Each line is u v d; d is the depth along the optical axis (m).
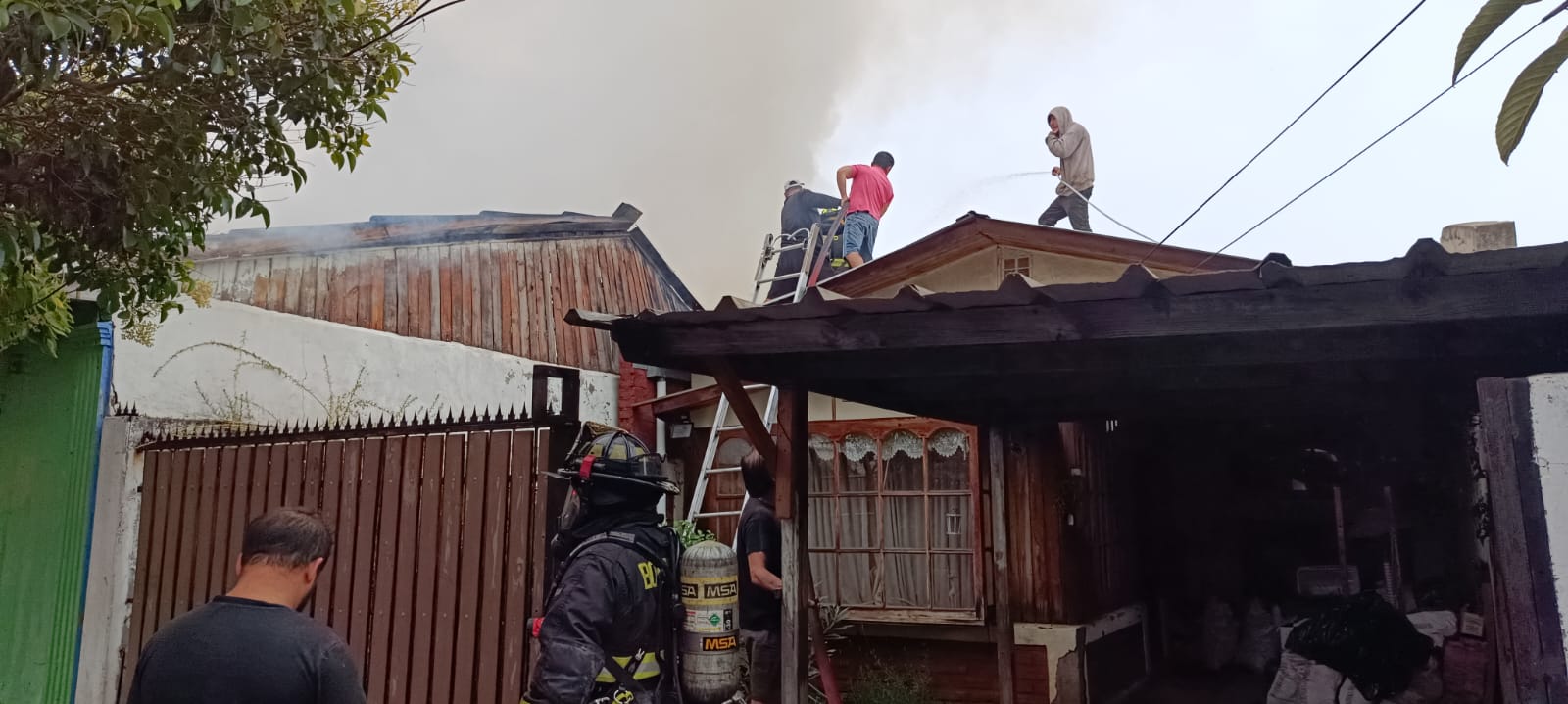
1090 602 7.43
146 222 3.71
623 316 3.51
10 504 5.85
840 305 3.25
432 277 8.28
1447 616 6.11
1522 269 2.48
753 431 3.87
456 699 3.64
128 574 5.14
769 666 4.63
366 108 4.20
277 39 3.56
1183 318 2.88
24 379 5.95
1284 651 6.59
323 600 4.16
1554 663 2.41
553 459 3.62
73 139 3.47
